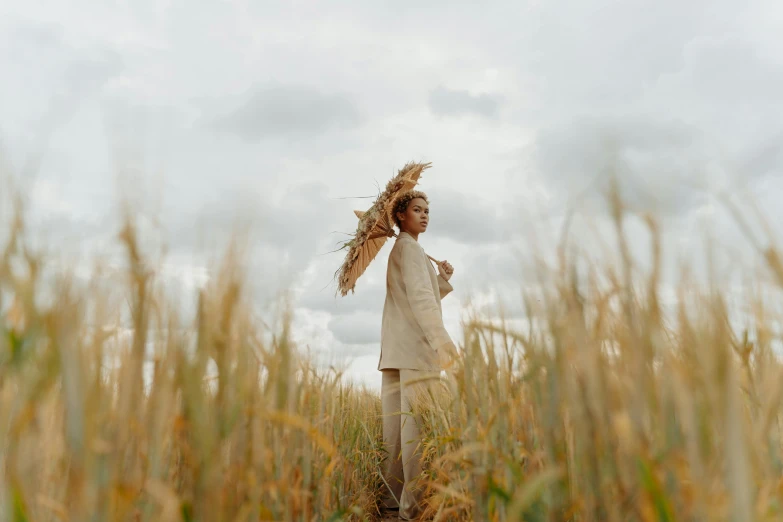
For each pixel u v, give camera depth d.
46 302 0.87
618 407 0.94
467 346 1.68
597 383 0.94
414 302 3.88
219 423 1.09
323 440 1.29
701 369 0.73
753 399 1.06
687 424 0.76
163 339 1.00
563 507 1.15
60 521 1.02
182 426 1.13
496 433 1.50
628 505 0.91
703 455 0.77
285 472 1.47
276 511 1.36
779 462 1.05
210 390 1.18
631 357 0.86
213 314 1.04
